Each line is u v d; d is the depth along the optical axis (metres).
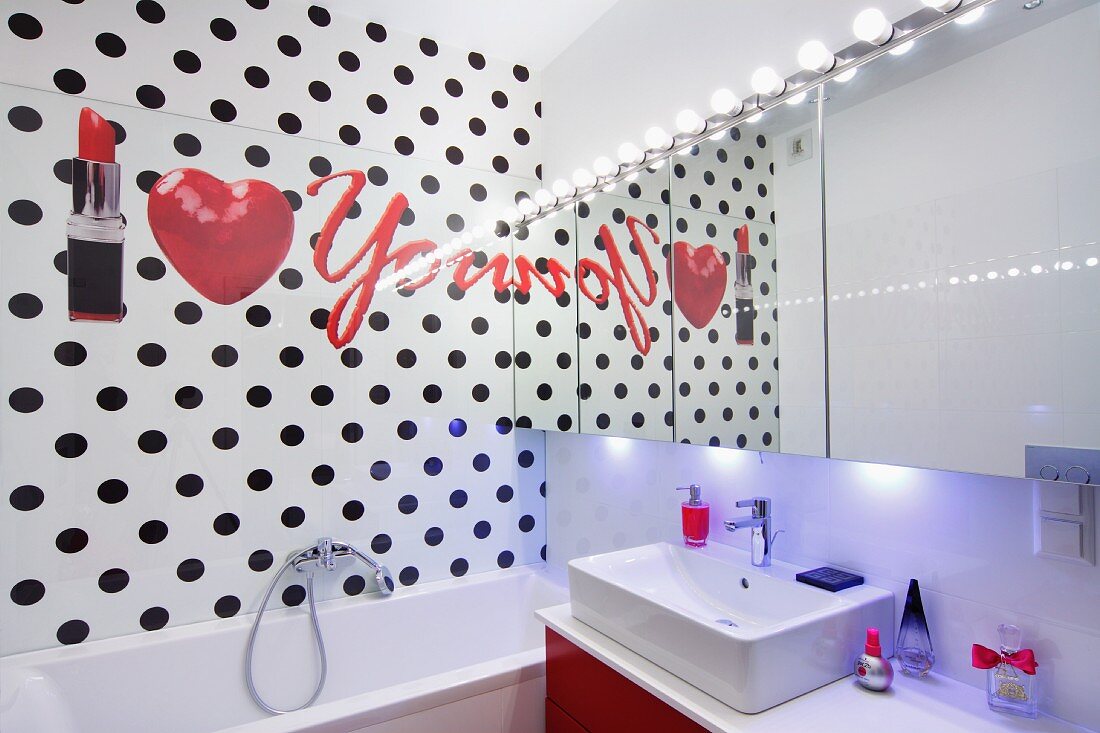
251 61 2.13
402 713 1.56
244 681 2.00
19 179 1.81
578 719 1.56
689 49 1.91
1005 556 1.19
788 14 1.59
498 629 2.44
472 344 2.51
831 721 1.13
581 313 2.19
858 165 1.32
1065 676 1.10
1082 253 1.00
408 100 2.40
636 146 2.11
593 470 2.39
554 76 2.60
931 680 1.27
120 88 1.94
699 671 1.24
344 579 2.25
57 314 1.85
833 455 1.36
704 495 1.88
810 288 1.41
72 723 1.74
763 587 1.53
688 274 1.74
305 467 2.19
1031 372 1.06
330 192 2.24
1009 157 1.08
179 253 2.01
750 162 1.56
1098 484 0.98
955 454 1.16
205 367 2.04
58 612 1.84
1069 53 1.01
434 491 2.43
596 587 1.56
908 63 1.23
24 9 1.83
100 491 1.89
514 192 2.62
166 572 1.98
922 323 1.21
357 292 2.29
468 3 2.22
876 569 1.42
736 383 1.59
